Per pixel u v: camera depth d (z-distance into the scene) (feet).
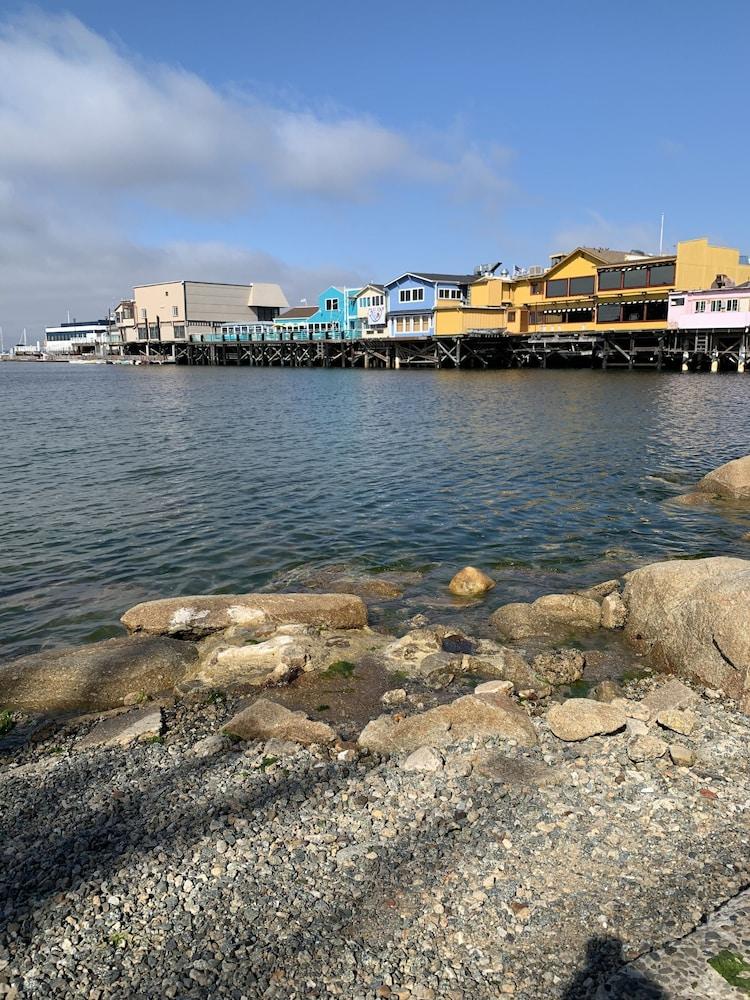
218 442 94.22
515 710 22.95
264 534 49.60
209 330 386.93
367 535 48.93
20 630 34.37
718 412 112.57
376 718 24.08
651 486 62.95
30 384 243.19
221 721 24.31
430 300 253.03
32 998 12.76
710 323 187.32
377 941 13.80
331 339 292.81
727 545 45.85
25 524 53.06
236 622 31.83
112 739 23.03
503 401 138.82
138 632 31.78
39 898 15.38
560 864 15.83
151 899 15.23
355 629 32.24
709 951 12.85
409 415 121.49
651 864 15.70
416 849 16.57
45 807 19.19
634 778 19.04
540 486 63.52
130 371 341.00
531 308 238.27
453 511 55.06
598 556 43.96
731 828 16.87
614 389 155.33
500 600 36.65
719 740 20.92
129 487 66.08
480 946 13.56
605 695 25.17
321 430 104.83
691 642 26.73
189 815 18.38
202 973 13.19
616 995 12.05
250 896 15.17
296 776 20.04
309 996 12.59
